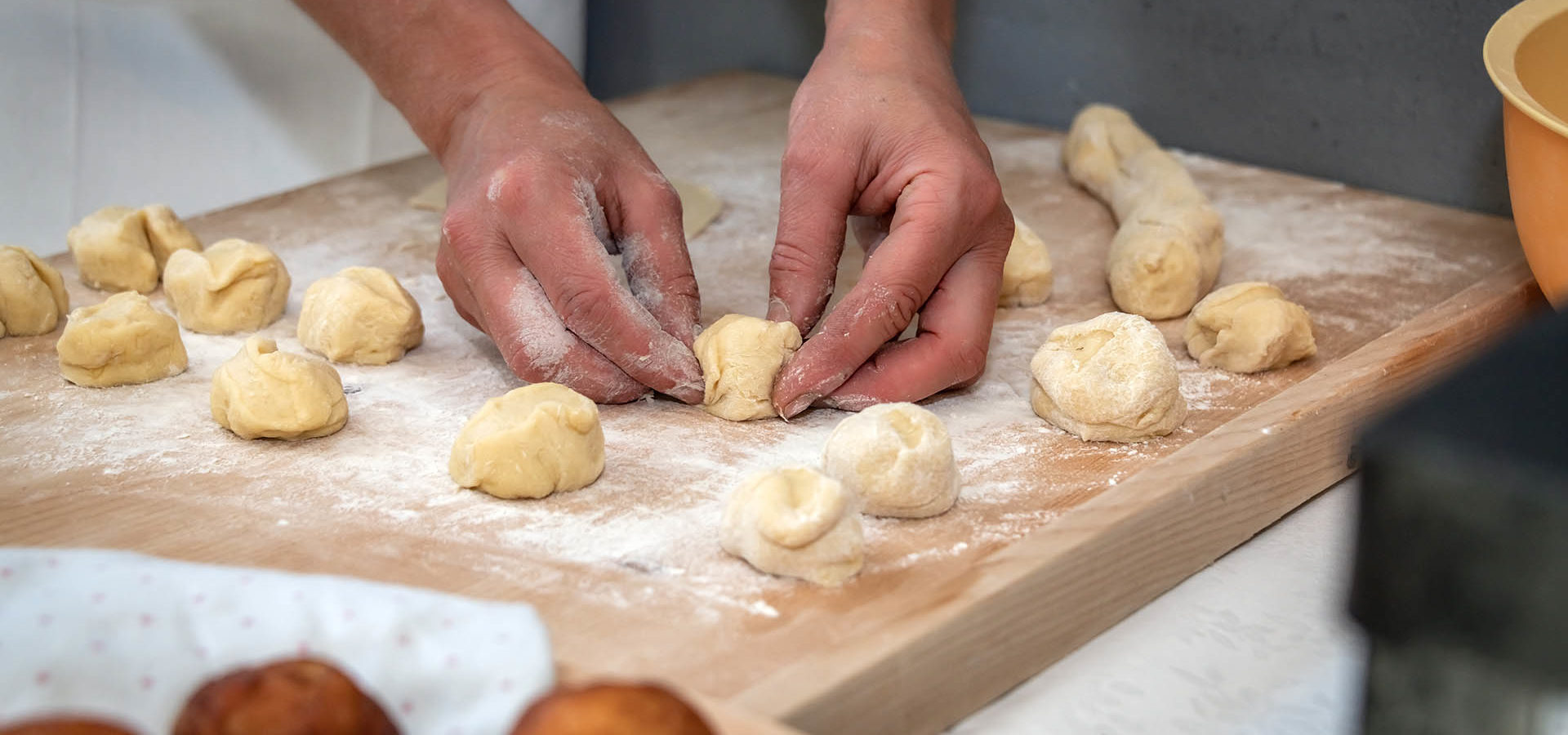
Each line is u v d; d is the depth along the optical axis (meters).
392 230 1.95
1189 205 1.81
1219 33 2.21
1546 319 0.54
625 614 1.07
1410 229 1.97
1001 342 1.63
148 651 0.90
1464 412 0.48
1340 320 1.66
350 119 2.61
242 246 1.64
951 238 1.43
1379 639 0.51
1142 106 2.34
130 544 1.17
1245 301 1.54
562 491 1.26
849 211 1.56
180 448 1.34
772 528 1.09
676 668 1.00
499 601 1.08
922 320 1.48
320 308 1.55
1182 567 1.25
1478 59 1.99
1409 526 0.48
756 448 1.37
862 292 1.40
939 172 1.44
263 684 0.73
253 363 1.35
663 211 1.53
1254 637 1.16
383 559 1.15
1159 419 1.36
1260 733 1.02
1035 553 1.12
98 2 2.34
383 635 0.91
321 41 2.52
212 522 1.20
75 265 1.80
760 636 1.04
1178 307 1.70
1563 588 0.45
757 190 2.12
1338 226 1.98
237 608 0.93
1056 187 2.17
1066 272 1.85
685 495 1.27
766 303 1.71
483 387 1.50
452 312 1.70
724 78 2.71
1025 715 1.07
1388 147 2.12
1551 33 1.54
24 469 1.29
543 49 1.67
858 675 0.99
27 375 1.51
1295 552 1.31
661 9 2.87
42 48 2.33
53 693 0.87
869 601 1.08
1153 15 2.27
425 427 1.40
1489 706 0.50
